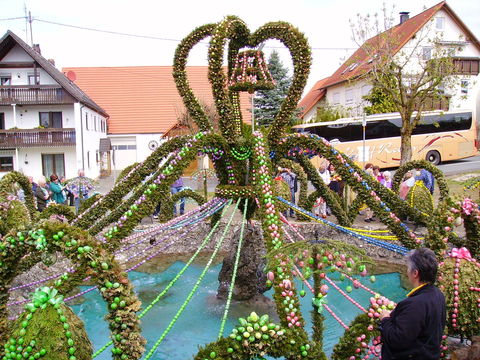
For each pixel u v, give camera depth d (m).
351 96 31.39
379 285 8.50
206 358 3.86
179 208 14.08
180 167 5.69
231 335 3.96
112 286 3.54
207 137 6.11
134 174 6.45
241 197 6.52
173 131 24.52
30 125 25.58
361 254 3.78
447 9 25.34
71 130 24.88
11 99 24.36
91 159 27.41
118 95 33.72
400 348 3.03
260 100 25.05
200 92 31.92
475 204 5.22
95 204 6.36
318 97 36.50
